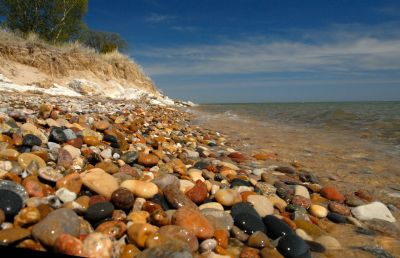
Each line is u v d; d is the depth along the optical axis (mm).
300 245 2105
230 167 4211
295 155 5523
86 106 9180
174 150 4918
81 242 1687
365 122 11383
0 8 17281
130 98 19312
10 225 1795
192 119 12328
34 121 4418
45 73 15742
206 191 2820
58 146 3473
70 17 19156
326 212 2873
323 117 14148
